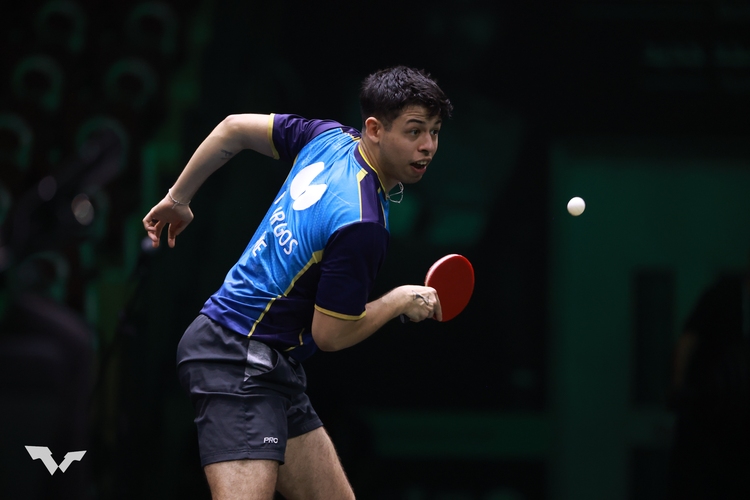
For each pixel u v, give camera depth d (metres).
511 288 14.71
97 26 17.11
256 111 15.52
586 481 14.26
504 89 15.10
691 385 12.09
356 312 5.82
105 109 15.48
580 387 14.43
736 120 14.85
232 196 14.71
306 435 6.85
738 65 14.93
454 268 6.78
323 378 14.27
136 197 14.84
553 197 14.89
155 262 14.11
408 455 14.16
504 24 15.14
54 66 16.36
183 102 15.88
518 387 14.45
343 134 6.50
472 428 14.29
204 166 6.79
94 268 13.66
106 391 12.62
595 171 14.93
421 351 14.41
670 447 14.31
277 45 15.50
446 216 14.85
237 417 6.04
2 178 14.89
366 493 14.05
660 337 14.61
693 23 15.01
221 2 15.82
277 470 6.18
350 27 15.36
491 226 14.88
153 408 13.72
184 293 14.30
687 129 14.91
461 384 14.37
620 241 14.80
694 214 14.81
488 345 14.49
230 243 14.66
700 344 12.16
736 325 12.05
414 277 14.77
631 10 15.06
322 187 6.01
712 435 11.90
